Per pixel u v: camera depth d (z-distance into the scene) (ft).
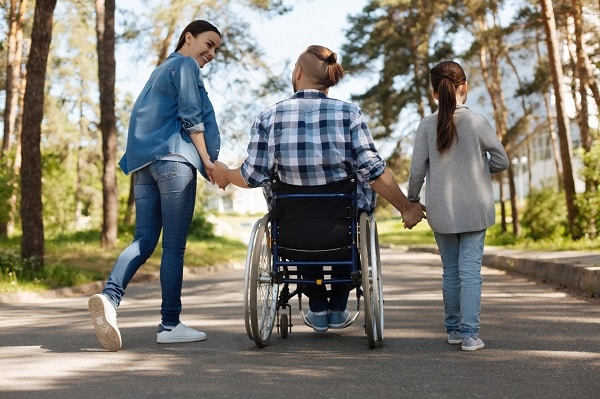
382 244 135.74
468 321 18.37
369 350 18.44
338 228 18.61
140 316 27.35
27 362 17.03
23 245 46.37
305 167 18.47
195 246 84.12
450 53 126.00
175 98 20.07
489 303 29.53
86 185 147.84
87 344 19.83
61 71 128.16
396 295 34.01
